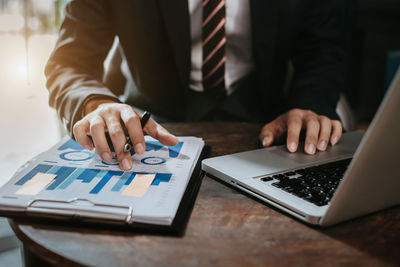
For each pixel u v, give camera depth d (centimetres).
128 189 54
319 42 124
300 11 121
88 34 111
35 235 45
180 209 51
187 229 47
